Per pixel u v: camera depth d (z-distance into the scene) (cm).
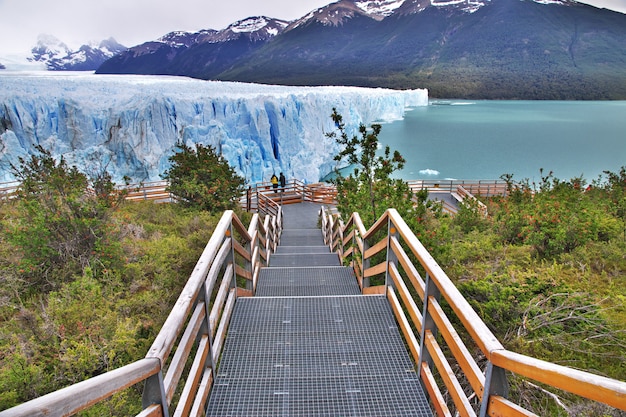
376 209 656
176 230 783
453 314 413
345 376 280
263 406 253
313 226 1444
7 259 516
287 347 313
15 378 312
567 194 921
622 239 666
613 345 357
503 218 812
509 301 399
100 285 460
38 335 371
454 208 1623
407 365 292
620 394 104
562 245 623
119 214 699
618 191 1076
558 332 372
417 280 270
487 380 165
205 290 249
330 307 370
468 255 600
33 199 586
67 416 104
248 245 511
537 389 321
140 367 149
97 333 371
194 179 1041
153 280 516
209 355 266
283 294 533
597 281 510
